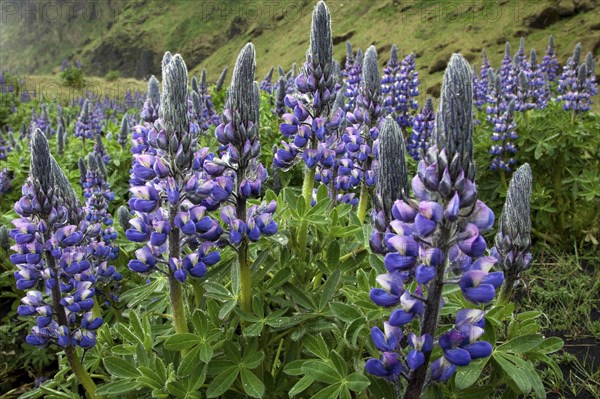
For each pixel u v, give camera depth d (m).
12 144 1.96
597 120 1.38
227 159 0.52
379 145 0.47
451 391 0.51
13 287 1.01
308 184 0.65
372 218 0.49
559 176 1.29
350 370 0.57
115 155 1.47
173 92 0.48
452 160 0.36
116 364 0.54
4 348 0.97
